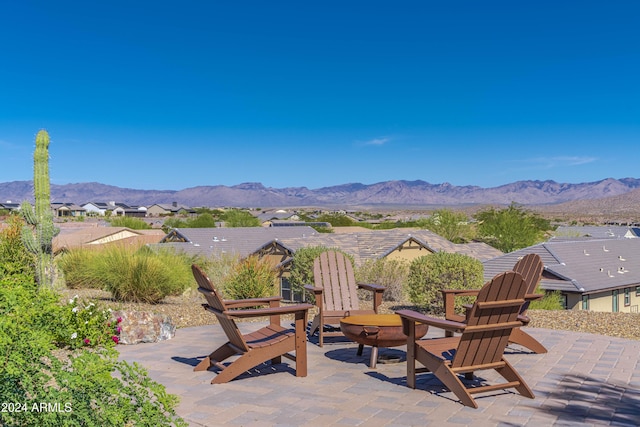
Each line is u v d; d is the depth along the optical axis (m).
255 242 40.75
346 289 8.98
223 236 41.00
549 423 4.98
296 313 6.49
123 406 3.57
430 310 13.41
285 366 7.00
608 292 31.61
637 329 9.81
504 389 6.00
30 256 13.37
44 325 4.34
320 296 8.23
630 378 6.46
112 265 13.18
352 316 7.89
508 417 5.14
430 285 12.95
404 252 28.23
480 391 5.61
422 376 6.56
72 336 6.38
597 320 10.67
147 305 12.59
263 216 136.75
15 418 3.29
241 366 6.28
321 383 6.26
